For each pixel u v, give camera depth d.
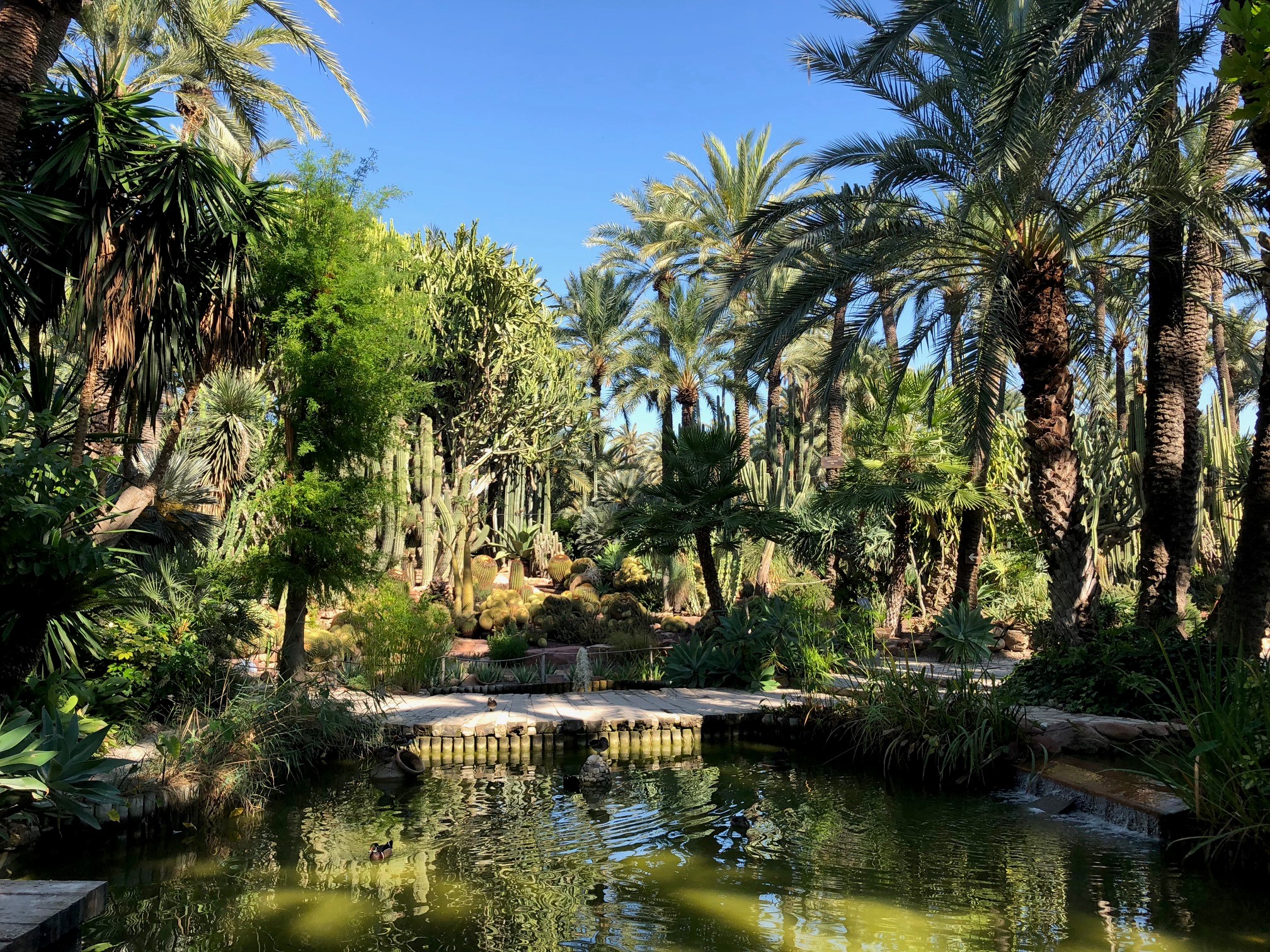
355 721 8.95
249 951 4.39
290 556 10.42
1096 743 8.06
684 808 7.14
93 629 7.55
